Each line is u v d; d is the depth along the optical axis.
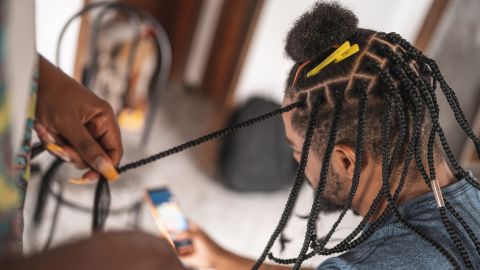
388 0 2.25
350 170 0.77
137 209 1.88
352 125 0.74
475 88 2.40
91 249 0.32
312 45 0.76
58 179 1.55
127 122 2.34
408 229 0.74
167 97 3.03
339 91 0.74
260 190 2.38
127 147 2.28
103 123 0.84
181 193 2.30
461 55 2.30
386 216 0.77
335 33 0.75
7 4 0.39
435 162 0.77
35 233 1.42
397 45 0.76
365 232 0.78
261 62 2.36
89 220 1.87
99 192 0.87
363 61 0.73
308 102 0.78
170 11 3.17
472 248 0.71
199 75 3.18
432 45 2.26
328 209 0.90
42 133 0.83
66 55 1.87
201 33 3.08
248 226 2.24
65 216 1.84
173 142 2.62
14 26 0.42
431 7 2.19
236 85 2.36
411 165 0.76
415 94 0.71
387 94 0.71
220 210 2.29
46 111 0.81
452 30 2.24
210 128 2.46
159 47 2.14
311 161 0.82
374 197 0.80
